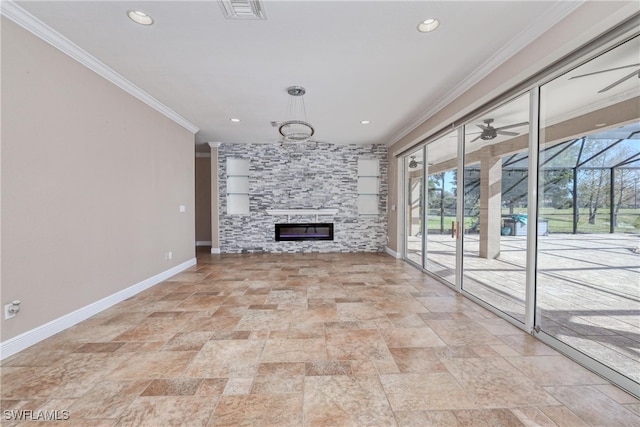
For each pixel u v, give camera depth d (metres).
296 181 6.76
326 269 5.01
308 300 3.37
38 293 2.32
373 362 2.03
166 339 2.38
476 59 2.79
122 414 1.52
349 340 2.36
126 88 3.35
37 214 2.30
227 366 1.98
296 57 2.77
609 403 1.60
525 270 2.54
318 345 2.28
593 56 1.88
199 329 2.58
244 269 5.01
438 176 4.29
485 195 3.15
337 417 1.50
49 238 2.41
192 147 5.19
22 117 2.18
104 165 3.04
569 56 2.00
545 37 2.18
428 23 2.24
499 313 2.85
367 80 3.27
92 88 2.86
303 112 4.41
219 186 6.66
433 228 4.51
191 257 5.25
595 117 1.95
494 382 1.79
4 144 2.06
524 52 2.40
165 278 4.33
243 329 2.58
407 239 5.77
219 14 2.13
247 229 6.76
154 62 2.87
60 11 2.09
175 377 1.85
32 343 2.26
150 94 3.71
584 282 2.09
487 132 3.06
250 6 2.05
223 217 6.72
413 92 3.60
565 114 2.15
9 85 2.09
